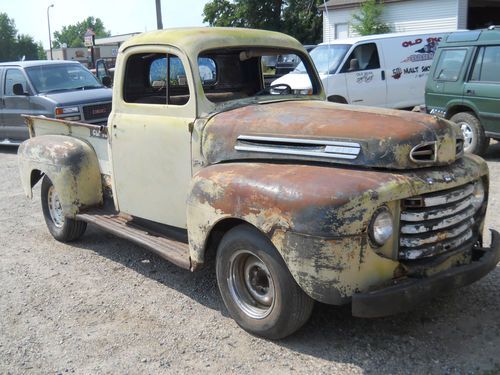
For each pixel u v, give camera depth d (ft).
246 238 12.14
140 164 15.89
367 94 41.39
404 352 11.96
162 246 15.10
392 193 10.82
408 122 11.89
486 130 30.63
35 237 21.25
